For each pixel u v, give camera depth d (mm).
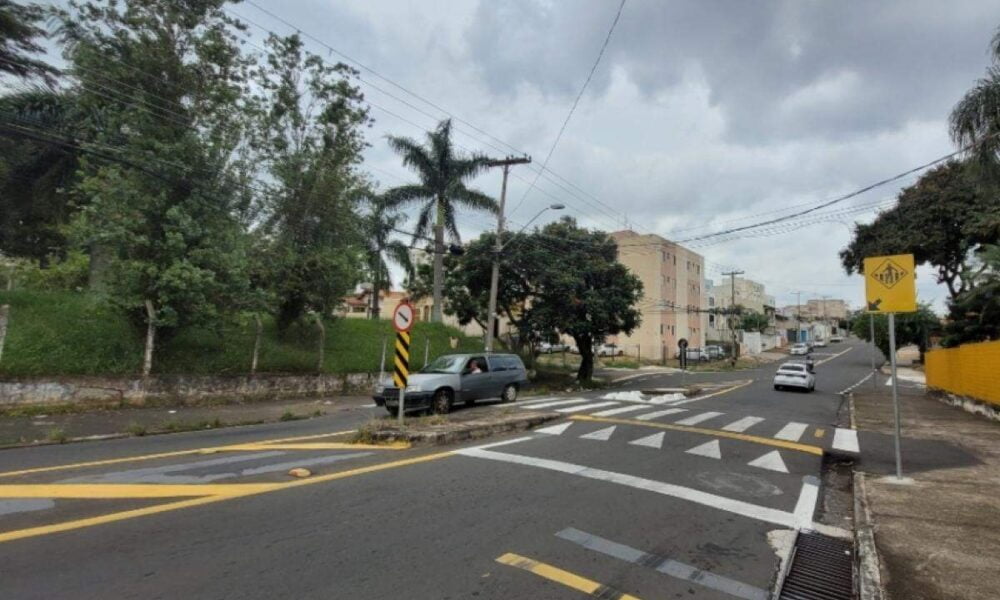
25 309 16094
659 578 4555
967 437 12789
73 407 13945
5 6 17125
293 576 4301
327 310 21656
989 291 22906
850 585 4672
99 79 16375
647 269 59719
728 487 7527
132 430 11398
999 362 15898
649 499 6758
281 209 20781
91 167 16859
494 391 17344
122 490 6566
